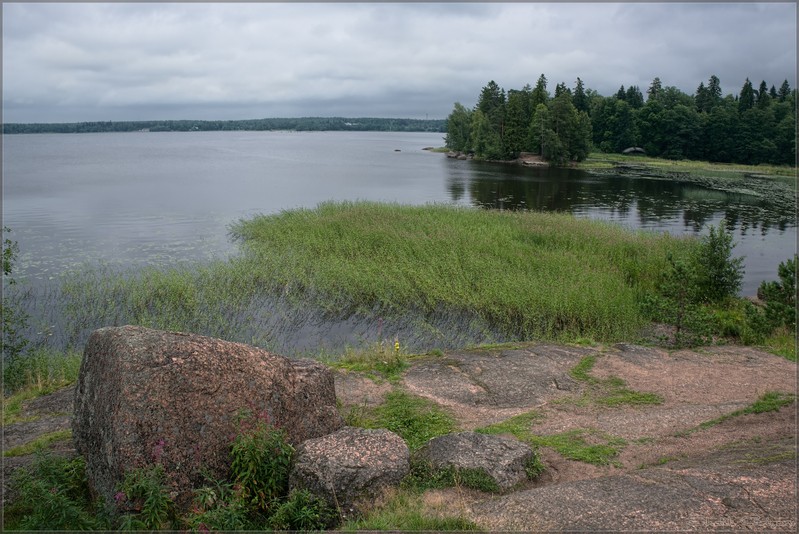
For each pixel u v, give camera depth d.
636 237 24.00
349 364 10.45
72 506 5.30
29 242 25.92
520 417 8.14
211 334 14.84
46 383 10.81
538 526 4.87
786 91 112.25
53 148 146.12
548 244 22.94
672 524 4.83
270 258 20.88
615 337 14.10
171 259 22.42
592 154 103.81
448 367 10.22
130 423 5.46
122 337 6.01
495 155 94.38
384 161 96.25
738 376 9.81
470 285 18.12
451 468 6.01
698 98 111.25
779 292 14.53
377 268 19.41
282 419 6.36
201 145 168.88
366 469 5.74
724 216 37.09
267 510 5.61
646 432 7.55
